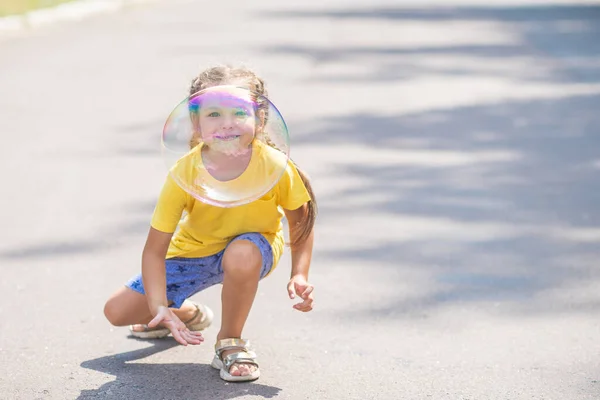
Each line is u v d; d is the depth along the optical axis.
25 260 5.98
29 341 4.71
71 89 12.16
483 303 5.29
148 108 11.02
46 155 8.78
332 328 4.92
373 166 8.44
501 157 8.81
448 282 5.61
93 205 7.22
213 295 5.35
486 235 6.54
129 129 9.94
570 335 4.85
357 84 12.69
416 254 6.11
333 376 4.35
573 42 17.06
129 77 13.06
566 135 9.75
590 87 12.56
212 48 15.86
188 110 4.11
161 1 24.61
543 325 4.98
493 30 18.91
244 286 4.26
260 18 20.66
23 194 7.49
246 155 4.11
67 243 6.33
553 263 5.97
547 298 5.38
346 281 5.61
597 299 5.36
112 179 7.97
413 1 24.97
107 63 14.23
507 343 4.75
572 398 4.14
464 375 4.37
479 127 10.12
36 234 6.51
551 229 6.68
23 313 5.08
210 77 4.33
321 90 12.23
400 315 5.11
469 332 4.88
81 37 17.20
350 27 19.11
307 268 4.38
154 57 14.84
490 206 7.24
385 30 18.67
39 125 10.09
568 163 8.59
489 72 13.73
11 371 4.37
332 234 6.52
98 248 6.23
